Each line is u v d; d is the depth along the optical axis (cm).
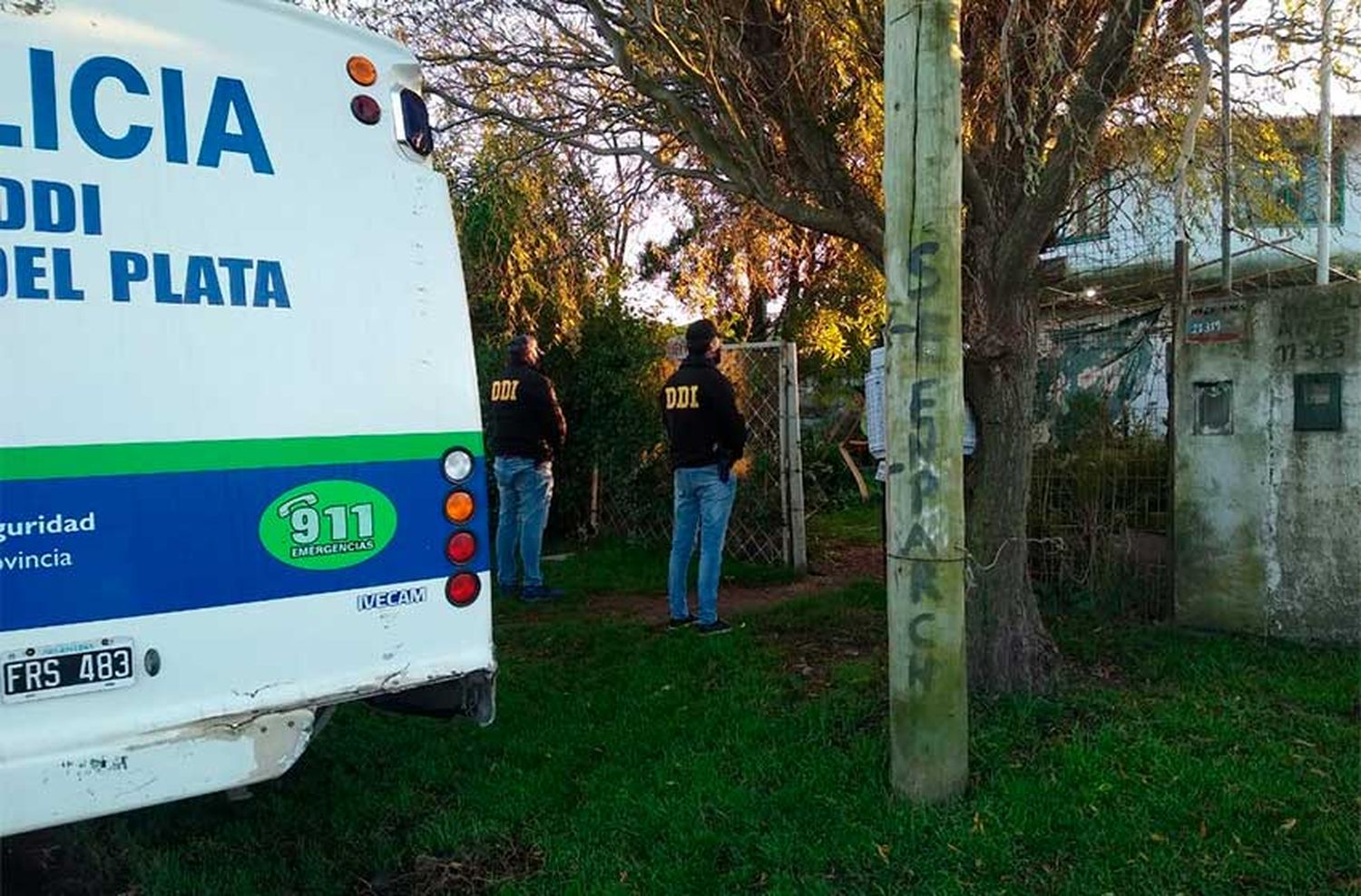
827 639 586
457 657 333
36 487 259
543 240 650
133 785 269
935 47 336
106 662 268
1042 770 378
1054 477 643
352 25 322
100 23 275
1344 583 521
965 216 452
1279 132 599
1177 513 575
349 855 354
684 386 611
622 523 949
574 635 621
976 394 459
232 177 294
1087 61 399
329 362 308
